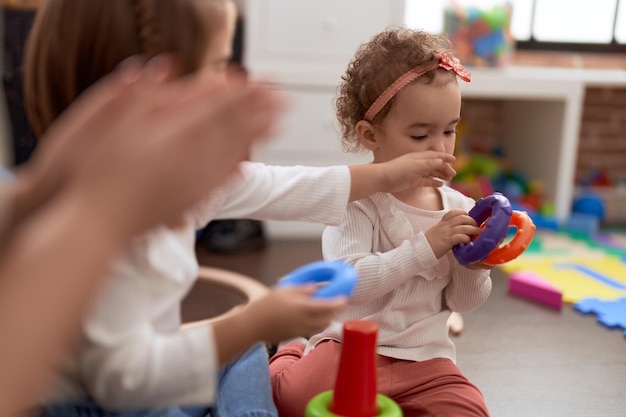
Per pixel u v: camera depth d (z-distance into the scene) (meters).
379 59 1.17
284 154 2.49
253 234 2.44
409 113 1.12
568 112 2.78
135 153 0.35
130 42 0.71
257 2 2.40
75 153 0.38
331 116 2.49
